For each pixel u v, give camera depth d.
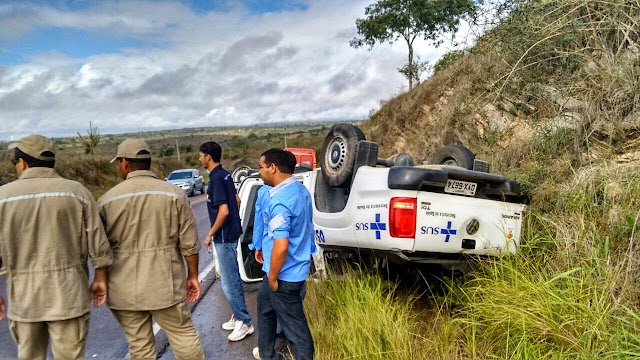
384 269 4.69
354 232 4.23
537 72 6.25
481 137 7.38
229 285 4.06
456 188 3.95
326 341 3.55
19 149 2.65
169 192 3.03
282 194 3.04
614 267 3.45
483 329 3.43
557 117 5.69
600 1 5.11
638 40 5.08
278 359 3.65
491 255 4.04
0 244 2.53
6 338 4.43
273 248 2.96
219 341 4.18
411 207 3.67
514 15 6.18
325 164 4.86
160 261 2.97
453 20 18.44
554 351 2.98
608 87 5.02
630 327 2.92
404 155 5.09
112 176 28.77
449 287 4.03
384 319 3.47
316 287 4.50
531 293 3.39
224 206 3.89
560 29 5.59
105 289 2.93
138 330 3.04
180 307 3.07
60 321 2.62
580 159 5.04
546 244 4.18
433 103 12.24
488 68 7.87
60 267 2.60
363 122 20.59
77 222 2.68
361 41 24.47
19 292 2.57
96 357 3.95
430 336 3.50
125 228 2.92
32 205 2.56
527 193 4.35
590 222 3.97
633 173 4.19
